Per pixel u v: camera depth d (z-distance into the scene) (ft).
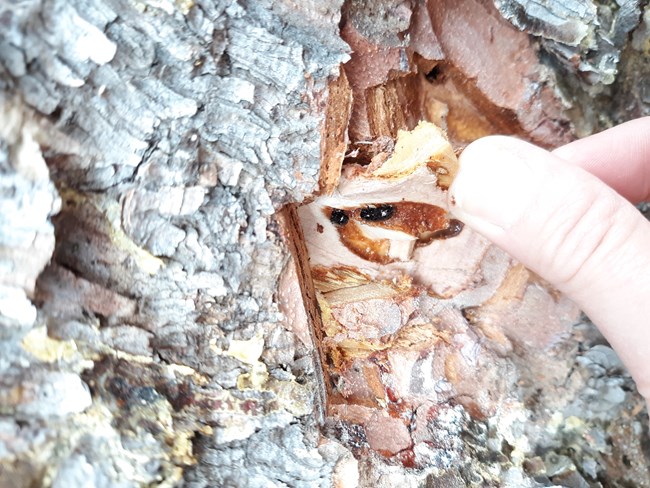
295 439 0.28
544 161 0.29
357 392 0.35
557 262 0.29
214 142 0.27
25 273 0.21
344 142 0.30
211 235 0.27
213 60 0.25
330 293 0.37
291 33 0.27
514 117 0.40
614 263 0.28
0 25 0.20
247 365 0.28
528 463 0.35
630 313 0.29
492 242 0.34
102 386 0.23
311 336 0.31
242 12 0.26
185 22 0.24
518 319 0.40
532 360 0.40
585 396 0.39
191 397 0.26
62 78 0.21
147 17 0.23
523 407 0.37
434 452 0.33
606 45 0.35
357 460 0.29
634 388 0.39
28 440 0.20
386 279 0.38
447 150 0.30
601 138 0.36
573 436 0.38
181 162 0.26
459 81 0.38
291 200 0.30
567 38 0.35
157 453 0.22
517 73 0.38
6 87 0.20
